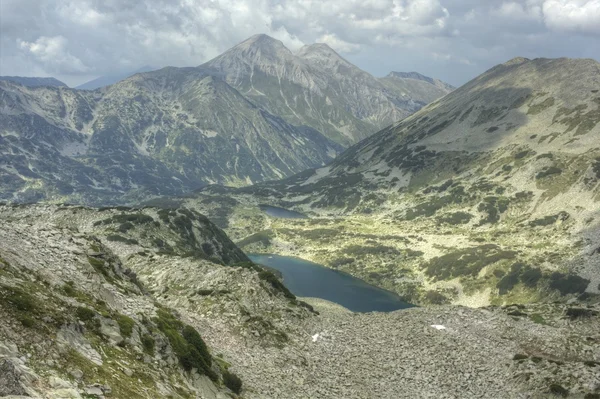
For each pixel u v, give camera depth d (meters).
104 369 24.92
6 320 22.64
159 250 112.19
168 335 36.97
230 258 150.38
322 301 116.44
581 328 65.50
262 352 53.03
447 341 61.66
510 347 60.88
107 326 30.45
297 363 52.72
